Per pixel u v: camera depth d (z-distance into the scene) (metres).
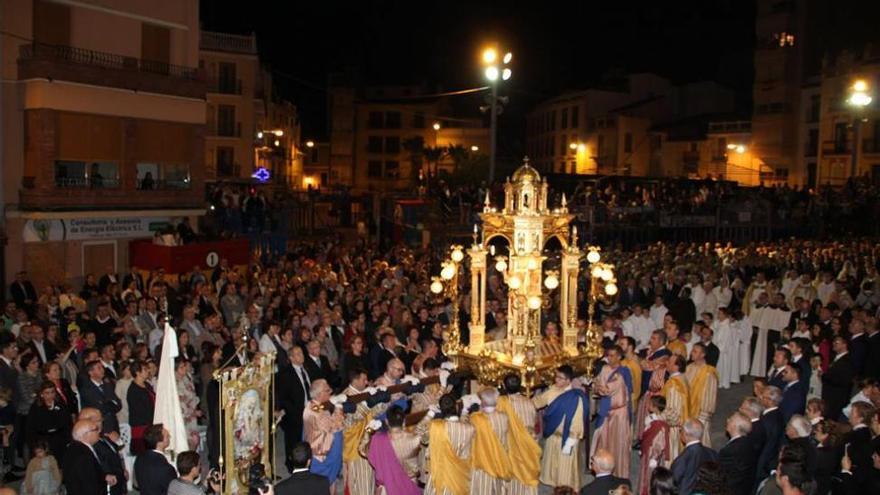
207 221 31.11
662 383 12.68
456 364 12.72
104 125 25.47
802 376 13.11
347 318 17.55
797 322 16.58
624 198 38.16
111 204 25.47
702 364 12.30
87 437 8.90
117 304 17.83
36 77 23.23
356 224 45.72
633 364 13.09
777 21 55.97
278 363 13.23
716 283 22.75
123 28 26.78
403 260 24.70
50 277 24.34
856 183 41.22
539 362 11.91
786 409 11.84
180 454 7.98
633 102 66.19
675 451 11.41
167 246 23.08
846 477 8.98
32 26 24.08
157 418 9.49
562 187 44.00
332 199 46.53
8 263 23.45
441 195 35.66
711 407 12.13
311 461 9.36
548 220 12.45
